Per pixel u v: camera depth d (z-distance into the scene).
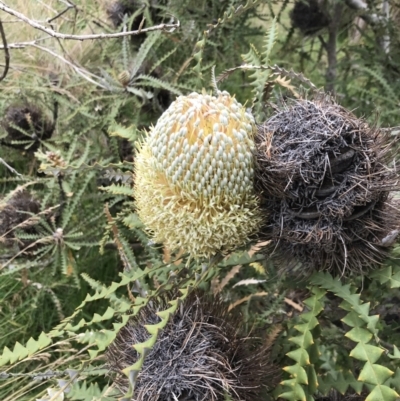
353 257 0.27
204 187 0.25
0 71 0.64
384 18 0.61
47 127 0.57
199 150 0.24
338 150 0.24
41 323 0.52
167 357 0.28
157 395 0.27
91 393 0.33
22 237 0.48
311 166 0.24
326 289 0.27
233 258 0.31
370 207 0.25
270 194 0.26
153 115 0.57
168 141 0.25
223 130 0.25
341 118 0.25
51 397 0.26
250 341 0.31
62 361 0.37
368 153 0.25
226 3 0.64
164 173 0.25
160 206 0.26
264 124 0.27
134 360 0.29
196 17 0.66
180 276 0.34
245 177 0.25
